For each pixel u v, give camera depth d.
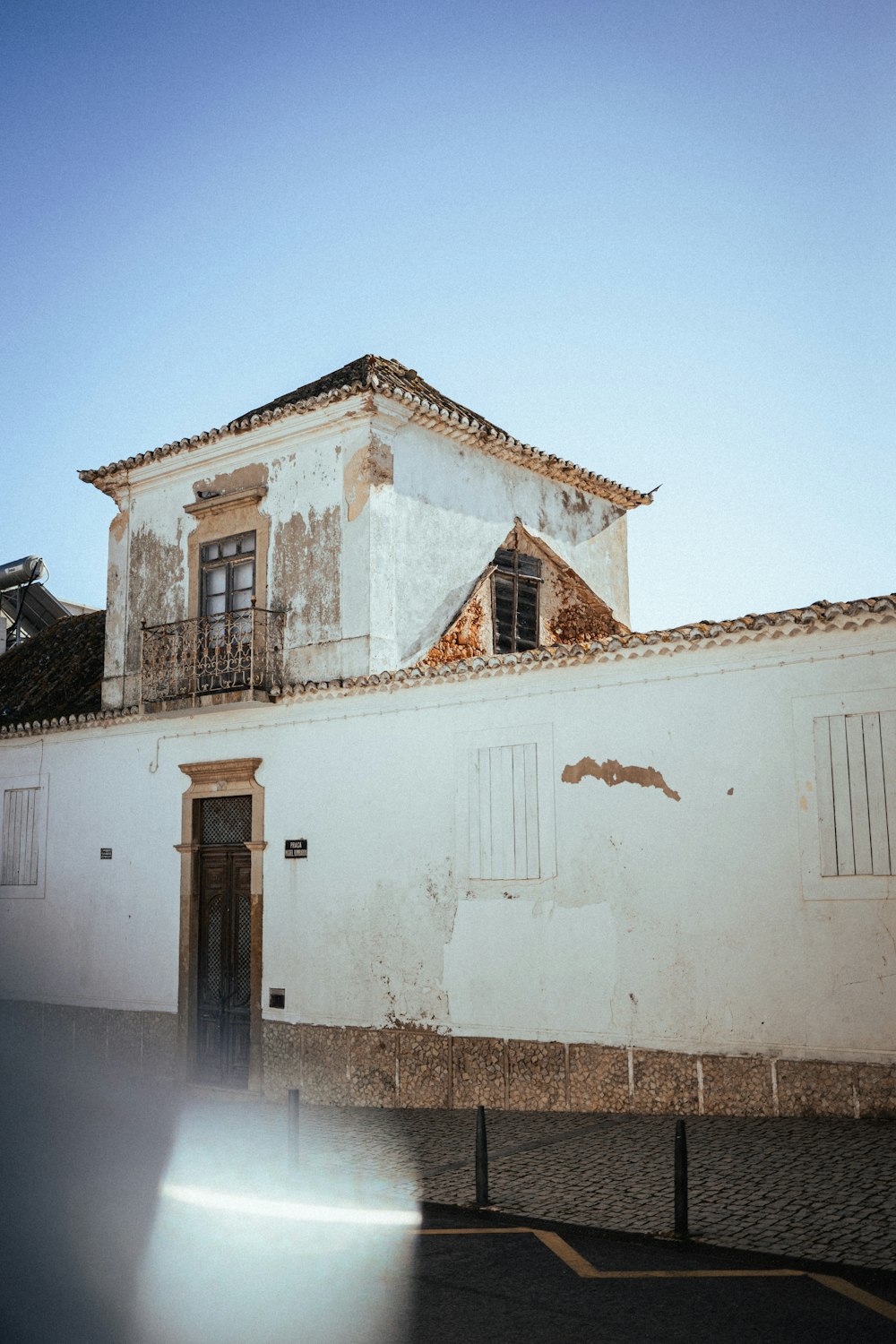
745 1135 8.82
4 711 18.50
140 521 15.91
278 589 14.11
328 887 12.57
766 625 9.55
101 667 18.50
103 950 14.91
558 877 10.77
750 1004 9.53
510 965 11.02
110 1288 6.04
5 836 16.48
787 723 9.58
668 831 10.14
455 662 11.61
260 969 13.08
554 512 16.55
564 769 10.86
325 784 12.78
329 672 13.41
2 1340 5.22
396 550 13.62
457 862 11.52
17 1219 7.41
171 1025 13.93
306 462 14.02
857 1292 5.86
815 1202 7.16
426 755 11.94
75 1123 11.23
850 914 9.10
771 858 9.55
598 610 17.23
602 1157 8.62
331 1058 12.24
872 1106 8.88
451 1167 8.73
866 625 9.15
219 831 13.98
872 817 9.07
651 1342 5.23
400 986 11.81
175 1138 10.44
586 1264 6.43
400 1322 5.52
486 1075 11.05
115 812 15.08
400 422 13.77
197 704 13.69
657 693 10.35
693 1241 6.68
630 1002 10.20
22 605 23.97
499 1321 5.54
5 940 16.22
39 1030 15.51
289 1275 6.30
